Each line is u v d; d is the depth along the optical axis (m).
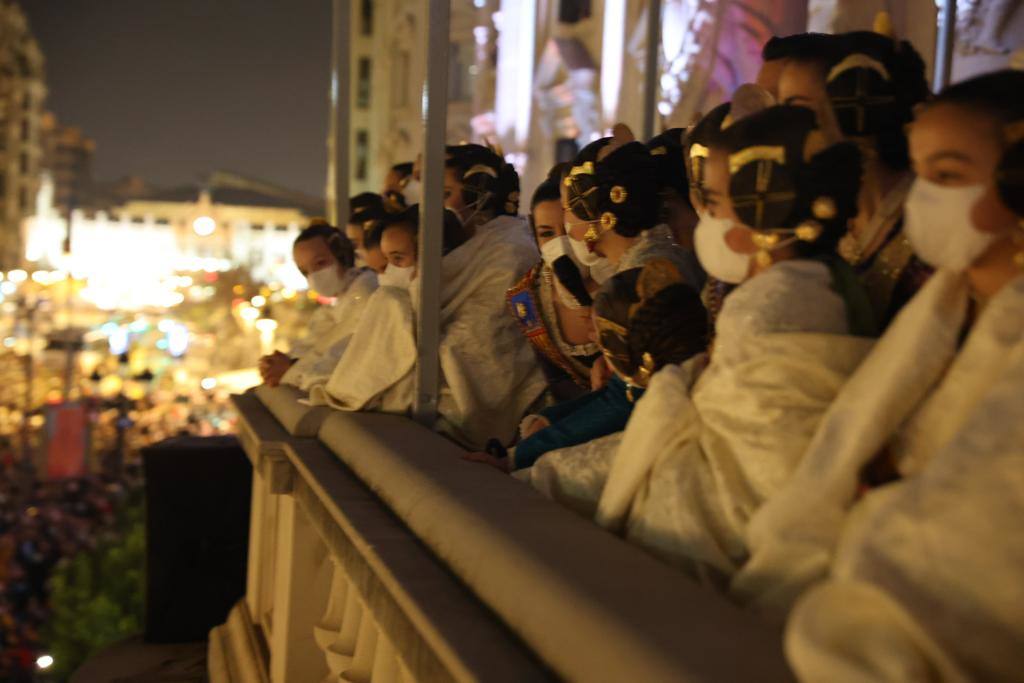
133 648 4.96
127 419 22.28
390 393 3.12
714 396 1.53
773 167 1.50
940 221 1.22
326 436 3.02
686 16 6.29
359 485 2.40
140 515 15.12
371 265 3.70
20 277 33.84
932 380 1.26
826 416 1.33
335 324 3.98
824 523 1.30
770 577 1.32
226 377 30.25
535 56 13.05
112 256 78.44
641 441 1.62
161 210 81.25
